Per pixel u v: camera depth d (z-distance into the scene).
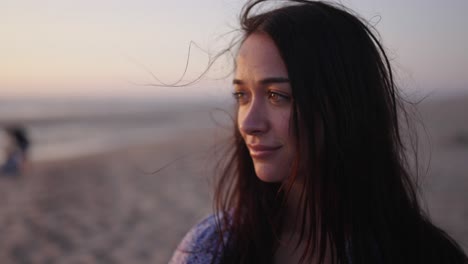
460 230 5.73
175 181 10.75
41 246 6.02
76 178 11.83
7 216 7.61
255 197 1.20
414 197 1.24
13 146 12.81
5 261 5.45
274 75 1.00
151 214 7.68
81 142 25.95
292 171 1.02
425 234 1.19
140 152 18.86
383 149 1.13
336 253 1.11
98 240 6.25
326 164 1.04
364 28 1.13
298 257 1.14
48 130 32.91
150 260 5.47
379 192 1.12
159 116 56.34
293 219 1.17
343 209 1.09
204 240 1.20
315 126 1.03
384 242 1.12
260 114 1.02
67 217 7.55
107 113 60.16
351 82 1.06
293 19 1.02
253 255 1.16
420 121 1.62
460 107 39.81
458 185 8.45
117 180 11.37
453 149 14.05
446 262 1.17
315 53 1.02
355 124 1.06
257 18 1.07
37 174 12.48
